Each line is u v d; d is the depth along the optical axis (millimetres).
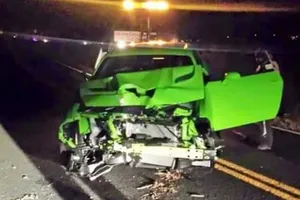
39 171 6109
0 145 7535
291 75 10328
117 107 5430
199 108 5434
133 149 5211
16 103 12148
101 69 6988
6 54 21484
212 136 5539
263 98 5688
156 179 5812
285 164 6461
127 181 5727
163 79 5562
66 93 13664
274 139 7918
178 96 5270
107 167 5848
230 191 5379
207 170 6141
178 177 5875
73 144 5754
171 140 5398
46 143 7703
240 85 5547
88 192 5336
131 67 6926
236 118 5504
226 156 6824
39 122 9617
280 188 5484
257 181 5730
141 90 5395
